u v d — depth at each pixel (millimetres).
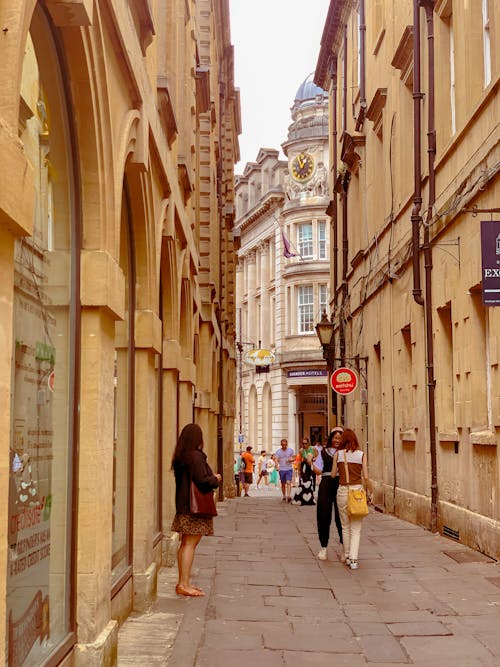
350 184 28469
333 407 31375
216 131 28406
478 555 12289
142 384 9117
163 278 12227
